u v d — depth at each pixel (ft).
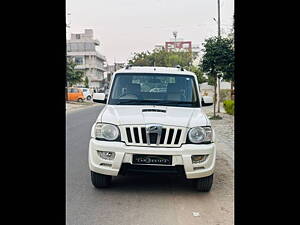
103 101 24.23
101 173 19.94
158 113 20.66
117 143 19.52
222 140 44.52
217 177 25.26
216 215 17.60
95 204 18.76
